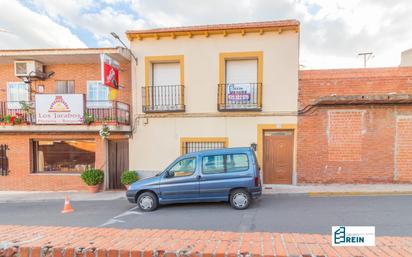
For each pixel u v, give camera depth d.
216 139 10.31
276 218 6.19
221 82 10.23
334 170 9.90
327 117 9.87
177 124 10.52
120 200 9.11
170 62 10.70
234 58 10.23
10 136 11.06
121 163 11.17
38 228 2.41
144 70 10.65
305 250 1.76
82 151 11.24
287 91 9.93
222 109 10.12
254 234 2.17
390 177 9.66
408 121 9.51
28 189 10.98
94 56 10.39
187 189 7.34
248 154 7.45
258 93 10.02
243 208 7.18
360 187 9.20
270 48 9.95
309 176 10.00
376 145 9.69
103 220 6.59
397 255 1.67
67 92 11.25
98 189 10.58
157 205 7.56
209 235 2.12
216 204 7.86
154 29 10.56
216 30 10.05
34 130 10.37
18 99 11.40
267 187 9.62
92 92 11.16
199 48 10.33
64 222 6.53
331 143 9.89
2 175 11.06
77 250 1.74
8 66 11.41
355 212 6.47
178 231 2.28
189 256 1.67
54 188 10.91
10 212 7.85
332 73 9.84
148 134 10.69
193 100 10.42
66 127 10.23
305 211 6.72
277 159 10.25
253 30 9.91
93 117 10.41
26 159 11.04
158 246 1.80
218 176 7.30
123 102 10.78
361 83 9.70
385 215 6.16
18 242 1.91
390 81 9.56
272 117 10.04
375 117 9.66
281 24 9.69
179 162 7.60
